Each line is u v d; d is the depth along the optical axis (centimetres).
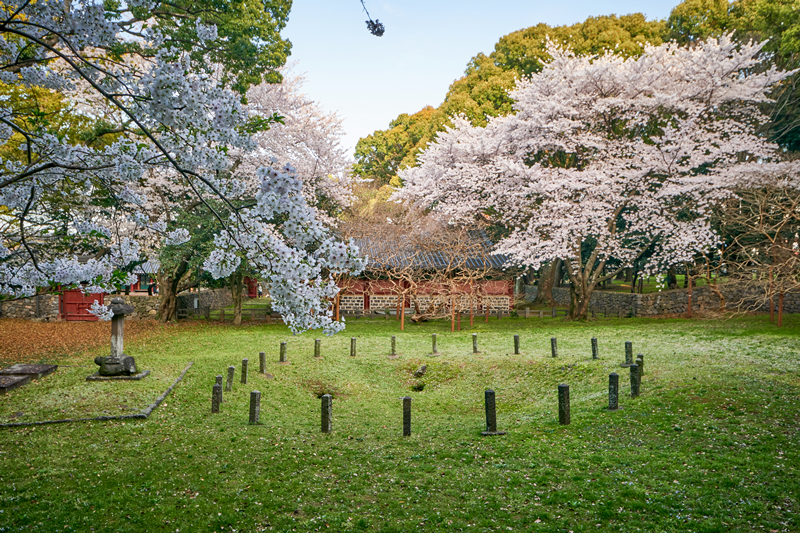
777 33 2747
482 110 3494
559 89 2720
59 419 1053
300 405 1344
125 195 608
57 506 692
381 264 2908
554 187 2572
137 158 533
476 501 712
